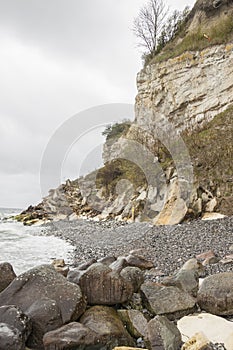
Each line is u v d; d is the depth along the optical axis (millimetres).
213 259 8797
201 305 5262
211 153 17516
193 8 31625
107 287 4859
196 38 26703
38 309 4137
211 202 15484
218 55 23562
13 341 3504
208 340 4141
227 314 5023
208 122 21719
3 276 5078
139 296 5312
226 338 4297
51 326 4020
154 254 10523
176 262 9352
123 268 6070
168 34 34875
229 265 8273
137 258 8750
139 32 37844
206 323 4797
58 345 3676
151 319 4605
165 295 5230
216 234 12125
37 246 13773
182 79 25188
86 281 4863
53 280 4633
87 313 4469
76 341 3750
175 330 4355
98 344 3900
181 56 25562
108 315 4484
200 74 24219
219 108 22516
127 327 4527
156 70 27094
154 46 36875
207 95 23469
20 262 10359
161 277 7711
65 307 4270
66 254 12023
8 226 22812
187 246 11094
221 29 25141
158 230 14234
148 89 27609
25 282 4598
